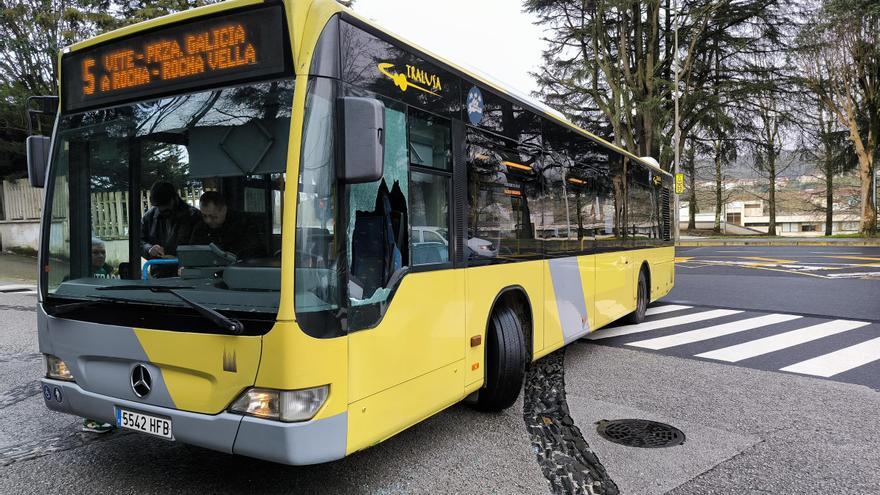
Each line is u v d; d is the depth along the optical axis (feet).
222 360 9.40
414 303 11.65
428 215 12.44
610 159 26.04
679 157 108.37
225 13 10.11
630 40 107.34
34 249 60.80
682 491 11.69
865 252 78.69
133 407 10.37
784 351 24.73
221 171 9.96
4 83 51.37
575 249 21.42
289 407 8.96
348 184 9.95
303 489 11.57
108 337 10.68
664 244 37.22
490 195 15.23
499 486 11.82
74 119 11.87
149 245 10.58
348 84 10.12
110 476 12.10
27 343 25.99
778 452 13.73
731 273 56.65
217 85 10.19
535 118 18.35
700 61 104.32
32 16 50.11
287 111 9.45
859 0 90.22
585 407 17.11
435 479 12.11
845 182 152.97
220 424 9.39
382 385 10.62
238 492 11.39
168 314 10.00
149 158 10.79
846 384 19.67
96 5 51.06
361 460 13.07
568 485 11.91
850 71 98.99
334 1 10.09
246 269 9.45
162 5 46.75
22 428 15.05
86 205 11.46
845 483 12.08
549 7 108.27
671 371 21.45
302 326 9.04
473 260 14.17
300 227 9.17
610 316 25.70
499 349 15.53
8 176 61.93
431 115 12.66
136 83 11.10
